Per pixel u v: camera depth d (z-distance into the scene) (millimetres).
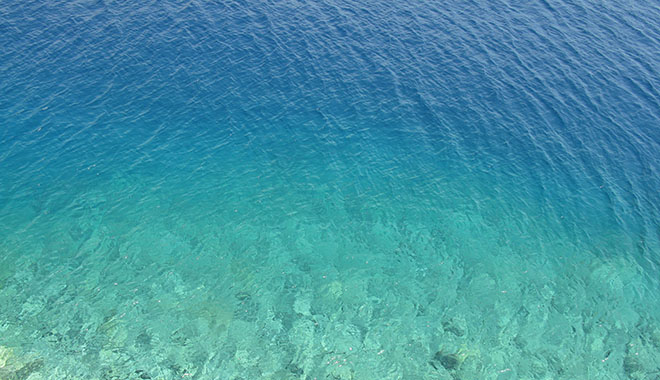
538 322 31844
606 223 38156
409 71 51531
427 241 36344
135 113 44188
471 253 35719
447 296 33000
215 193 38594
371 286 33375
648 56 56000
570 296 33312
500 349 30484
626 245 36625
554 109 48062
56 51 49469
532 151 43719
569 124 46500
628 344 30859
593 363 29938
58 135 41406
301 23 57219
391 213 38062
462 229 37312
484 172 41781
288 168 40938
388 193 39562
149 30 53625
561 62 54219
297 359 29578
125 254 33938
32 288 31547
